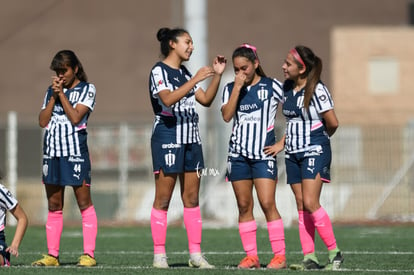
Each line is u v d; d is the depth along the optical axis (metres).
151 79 33.44
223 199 70.31
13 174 70.69
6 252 32.62
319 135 32.81
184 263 37.22
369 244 47.16
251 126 33.25
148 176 73.00
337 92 137.50
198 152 33.84
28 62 158.12
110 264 36.06
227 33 155.75
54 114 34.28
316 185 32.75
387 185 72.06
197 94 34.25
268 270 31.53
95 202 73.00
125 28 157.62
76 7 158.38
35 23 158.75
